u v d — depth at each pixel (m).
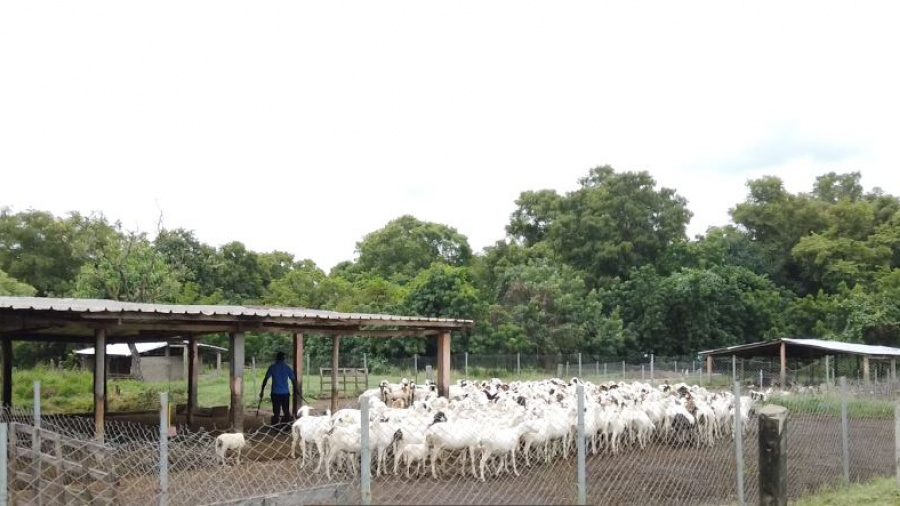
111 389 32.09
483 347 44.53
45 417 18.78
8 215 57.41
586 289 58.59
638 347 52.75
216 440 13.72
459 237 76.75
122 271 43.31
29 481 10.57
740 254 69.38
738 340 54.12
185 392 32.34
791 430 17.44
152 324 16.66
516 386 24.14
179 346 43.84
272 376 19.91
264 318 17.25
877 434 19.72
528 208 71.00
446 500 10.91
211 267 56.94
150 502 10.48
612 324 50.81
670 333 53.31
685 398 19.38
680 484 12.63
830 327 54.59
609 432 16.78
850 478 13.24
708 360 41.16
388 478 13.19
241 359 17.53
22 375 32.97
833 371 38.56
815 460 14.88
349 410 15.03
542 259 59.75
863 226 70.81
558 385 25.03
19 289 43.78
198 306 18.34
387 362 42.22
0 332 20.47
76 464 10.22
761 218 72.81
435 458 12.91
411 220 77.94
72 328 17.20
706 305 52.84
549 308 48.78
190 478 12.30
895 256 67.56
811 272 68.12
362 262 74.56
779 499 8.81
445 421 13.50
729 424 19.86
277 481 13.15
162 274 44.66
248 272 62.00
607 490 12.05
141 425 20.48
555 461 14.49
